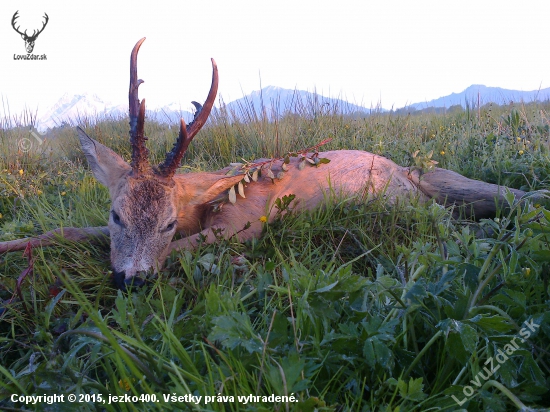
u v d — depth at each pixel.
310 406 0.31
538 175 0.95
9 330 0.54
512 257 0.40
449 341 0.36
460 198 0.90
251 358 0.36
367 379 0.38
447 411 0.34
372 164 0.85
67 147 1.78
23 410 0.34
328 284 0.41
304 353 0.38
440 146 1.28
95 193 1.01
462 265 0.42
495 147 1.11
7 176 1.09
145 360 0.37
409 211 0.77
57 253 0.71
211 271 0.60
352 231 0.74
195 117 0.73
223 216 0.79
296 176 0.87
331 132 1.48
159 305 0.47
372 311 0.44
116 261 0.65
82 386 0.36
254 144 1.44
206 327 0.40
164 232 0.69
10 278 0.57
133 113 0.72
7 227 0.80
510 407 0.36
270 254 0.69
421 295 0.39
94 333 0.35
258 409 0.30
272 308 0.49
